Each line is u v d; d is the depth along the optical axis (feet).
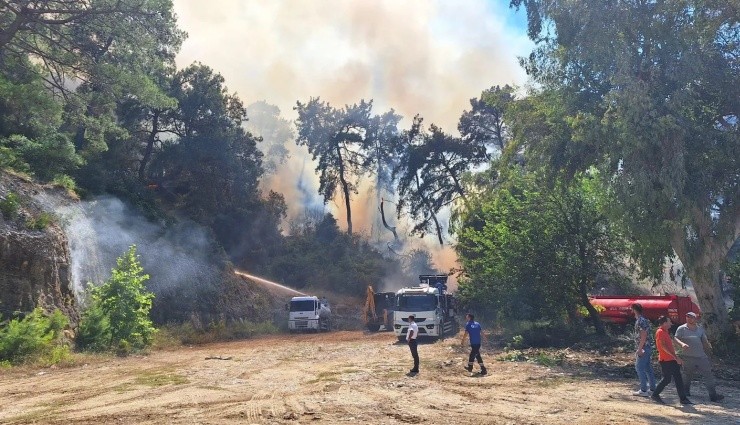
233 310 133.80
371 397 39.37
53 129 102.94
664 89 54.90
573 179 67.77
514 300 78.23
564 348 72.69
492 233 82.64
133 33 94.68
